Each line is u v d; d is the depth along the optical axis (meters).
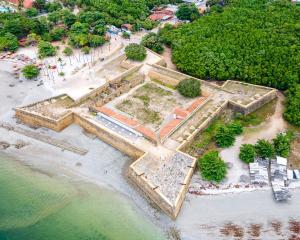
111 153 127.00
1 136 135.38
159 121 131.88
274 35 165.88
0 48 178.62
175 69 164.25
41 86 157.00
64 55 177.12
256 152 120.44
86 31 185.25
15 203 109.69
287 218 103.50
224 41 166.12
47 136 134.50
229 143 124.88
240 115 137.12
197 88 142.50
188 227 102.06
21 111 140.50
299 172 115.44
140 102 142.12
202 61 156.12
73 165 122.56
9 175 119.00
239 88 146.88
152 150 120.12
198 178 115.00
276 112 140.00
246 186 111.94
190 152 124.12
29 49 184.12
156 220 104.19
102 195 111.69
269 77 146.88
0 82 161.50
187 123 131.25
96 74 162.00
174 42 170.88
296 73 145.62
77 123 139.62
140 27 194.50
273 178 113.00
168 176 111.38
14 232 101.88
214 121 135.38
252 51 157.62
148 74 158.12
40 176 118.62
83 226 102.81
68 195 111.75
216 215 104.81
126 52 164.88
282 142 120.81
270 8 190.12
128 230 101.44
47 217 105.44
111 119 132.75
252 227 101.56
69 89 152.88
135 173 112.94
